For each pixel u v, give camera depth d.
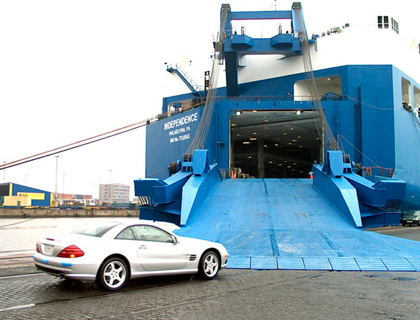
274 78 37.72
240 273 11.00
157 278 9.95
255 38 34.91
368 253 12.98
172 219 19.52
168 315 6.45
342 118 32.84
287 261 12.14
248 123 40.19
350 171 21.23
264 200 20.91
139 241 8.82
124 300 7.51
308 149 60.56
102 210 99.25
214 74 35.34
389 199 18.23
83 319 6.14
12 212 90.50
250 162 67.56
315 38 35.94
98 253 8.08
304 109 32.84
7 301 7.34
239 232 15.84
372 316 6.46
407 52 38.38
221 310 6.82
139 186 19.34
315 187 23.56
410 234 26.17
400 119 34.19
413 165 36.06
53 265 7.97
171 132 38.22
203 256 9.76
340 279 10.08
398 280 9.95
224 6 36.09
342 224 17.12
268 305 7.21
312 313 6.64
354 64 34.16
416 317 6.40
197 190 19.50
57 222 71.19
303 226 16.80
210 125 33.16
